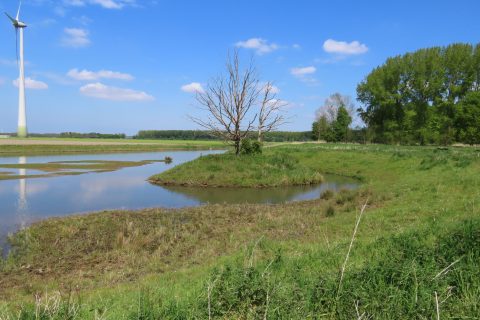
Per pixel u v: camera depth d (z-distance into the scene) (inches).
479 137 2094.0
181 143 3841.0
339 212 537.3
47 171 1207.6
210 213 597.3
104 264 370.0
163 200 754.8
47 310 201.0
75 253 406.3
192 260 362.9
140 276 323.3
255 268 237.9
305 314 180.1
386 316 176.1
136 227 503.5
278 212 589.0
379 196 596.7
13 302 259.1
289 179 967.6
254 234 449.4
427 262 219.6
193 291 226.5
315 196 803.4
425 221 396.2
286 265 271.4
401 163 1052.5
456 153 1095.0
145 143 3489.2
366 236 373.1
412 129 2401.6
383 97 2461.9
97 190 858.8
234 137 1216.2
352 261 263.9
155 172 1230.3
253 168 1026.1
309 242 381.4
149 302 201.9
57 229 494.0
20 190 831.1
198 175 979.3
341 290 194.4
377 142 2647.6
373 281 201.5
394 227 395.2
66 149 2490.2
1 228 512.4
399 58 2527.1
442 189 571.8
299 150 1609.3
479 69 2330.2
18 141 2891.2
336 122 3223.4
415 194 570.6
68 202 713.6
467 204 447.2
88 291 282.7
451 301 185.3
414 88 2405.3
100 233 478.6
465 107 2176.4
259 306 185.2
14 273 352.2
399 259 232.8
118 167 1402.6
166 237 457.4
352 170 1181.1
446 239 251.9
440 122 2320.4
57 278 333.4
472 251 229.0
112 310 213.0
